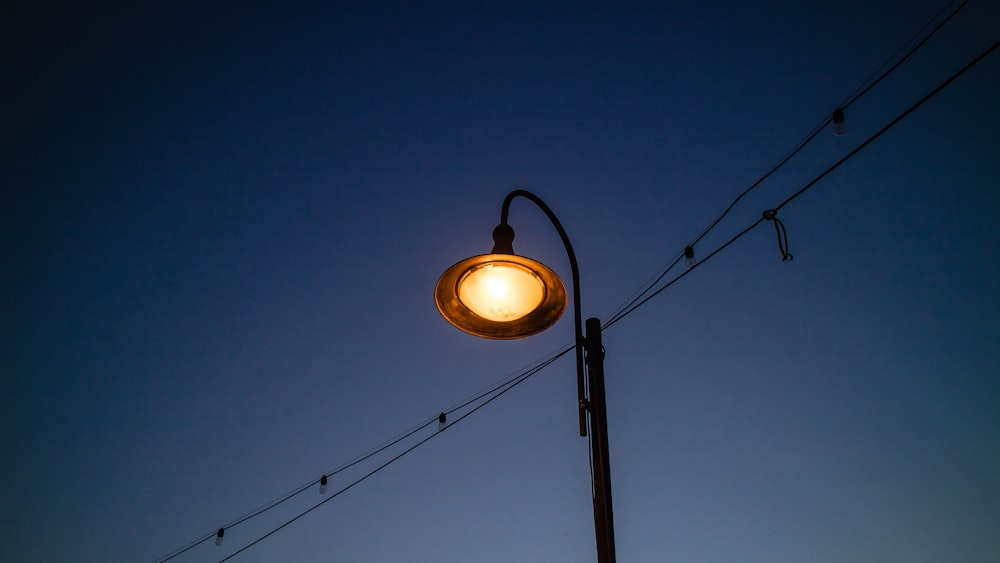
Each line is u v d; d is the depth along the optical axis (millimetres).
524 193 4441
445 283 4129
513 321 4258
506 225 4277
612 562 3221
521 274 4027
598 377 3783
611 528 3312
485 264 4035
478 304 4129
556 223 4309
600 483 3449
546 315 4223
